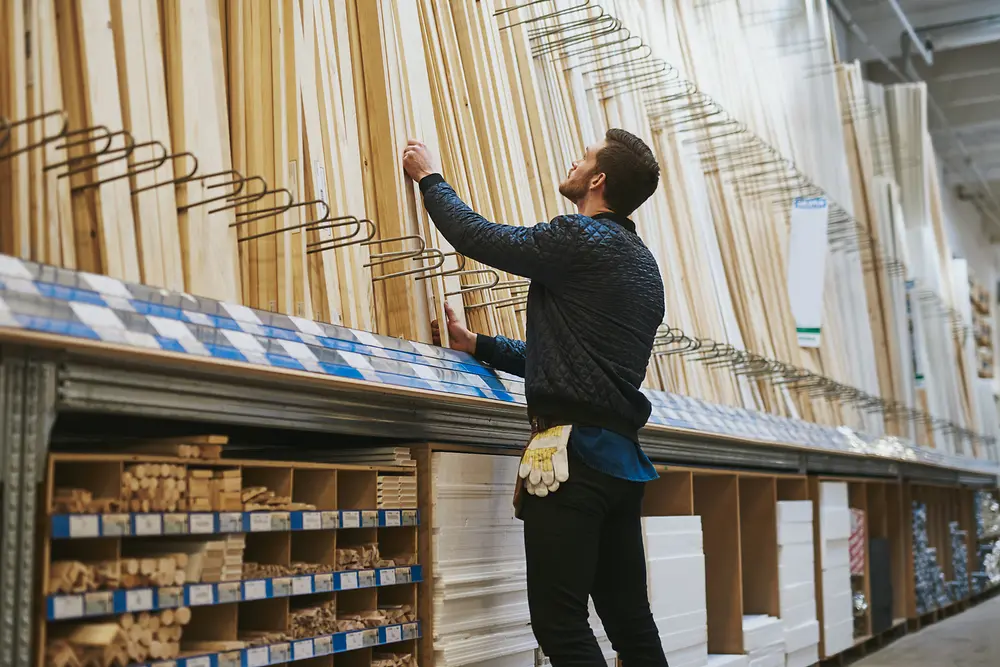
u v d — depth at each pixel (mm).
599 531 2309
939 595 7500
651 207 4016
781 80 6059
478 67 3188
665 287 3982
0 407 1580
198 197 2078
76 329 1555
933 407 8188
